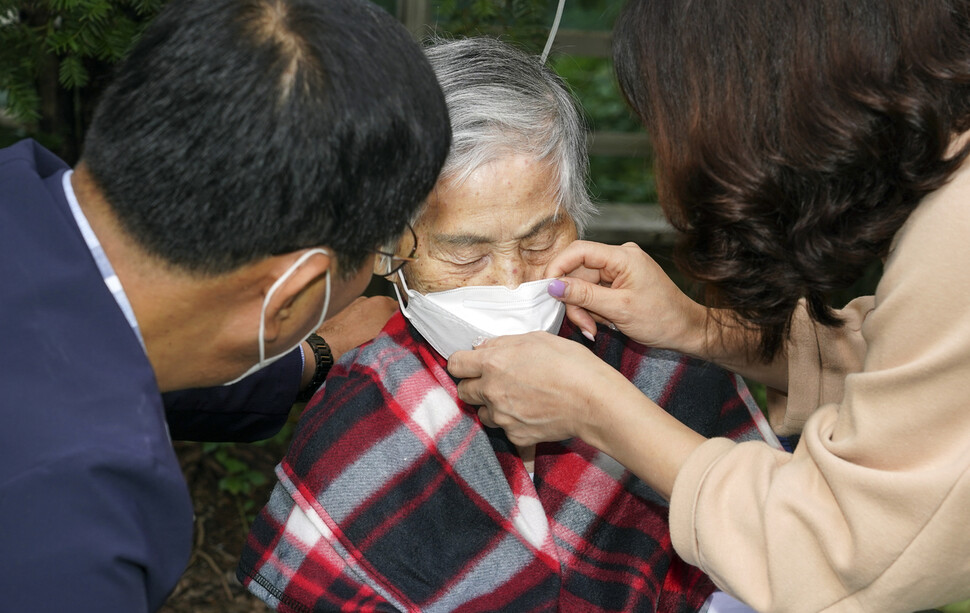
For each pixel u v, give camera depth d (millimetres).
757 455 1218
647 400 1321
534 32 2396
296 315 1161
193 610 2570
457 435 1519
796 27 1081
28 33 2049
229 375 1212
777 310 1316
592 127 1996
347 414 1514
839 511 1111
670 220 1305
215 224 1021
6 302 1035
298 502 1470
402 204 1120
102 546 961
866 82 1062
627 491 1614
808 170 1118
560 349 1379
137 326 1095
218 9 1030
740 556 1168
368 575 1448
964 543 1043
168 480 1021
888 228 1131
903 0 1043
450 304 1470
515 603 1474
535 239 1475
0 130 2412
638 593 1556
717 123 1144
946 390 1037
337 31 1039
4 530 952
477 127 1361
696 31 1144
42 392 1001
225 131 997
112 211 1049
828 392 1624
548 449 1611
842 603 1119
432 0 2641
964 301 1021
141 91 1018
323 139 1021
